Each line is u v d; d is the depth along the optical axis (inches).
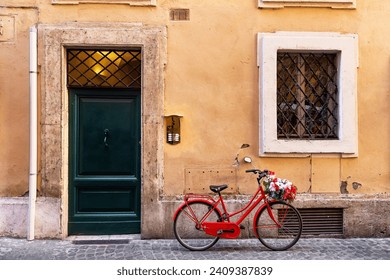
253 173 237.0
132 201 241.1
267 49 234.4
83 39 228.7
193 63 235.8
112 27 231.6
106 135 239.3
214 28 236.8
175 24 235.1
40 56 229.0
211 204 212.7
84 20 231.5
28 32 230.5
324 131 241.6
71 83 238.1
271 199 213.9
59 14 230.8
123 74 240.4
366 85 240.8
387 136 240.8
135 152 240.8
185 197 215.6
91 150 239.5
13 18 230.4
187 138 235.5
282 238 223.0
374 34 240.8
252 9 238.1
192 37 235.9
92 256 202.8
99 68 239.6
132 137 240.7
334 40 236.7
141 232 232.1
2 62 229.6
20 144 230.1
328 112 243.0
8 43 230.1
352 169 240.1
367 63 240.8
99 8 232.2
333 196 238.5
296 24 238.8
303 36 236.2
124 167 240.5
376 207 238.8
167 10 235.1
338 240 233.0
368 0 241.0
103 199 239.9
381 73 241.0
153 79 231.8
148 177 231.6
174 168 234.8
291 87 242.5
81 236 236.5
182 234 224.4
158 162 233.3
